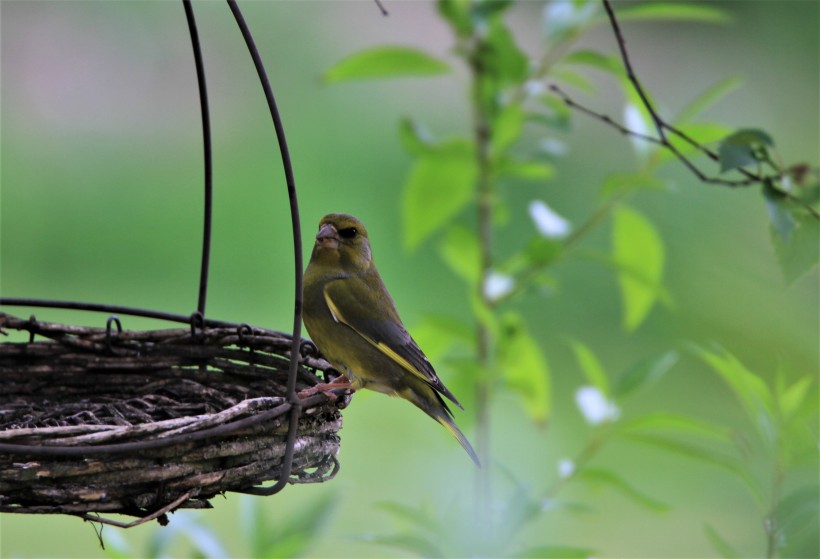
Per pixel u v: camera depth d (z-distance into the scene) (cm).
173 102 2156
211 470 584
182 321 798
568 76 891
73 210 1862
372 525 1244
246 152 2058
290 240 1856
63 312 1625
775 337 1354
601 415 802
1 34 2144
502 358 866
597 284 1792
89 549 1217
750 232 1413
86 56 2169
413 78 2219
